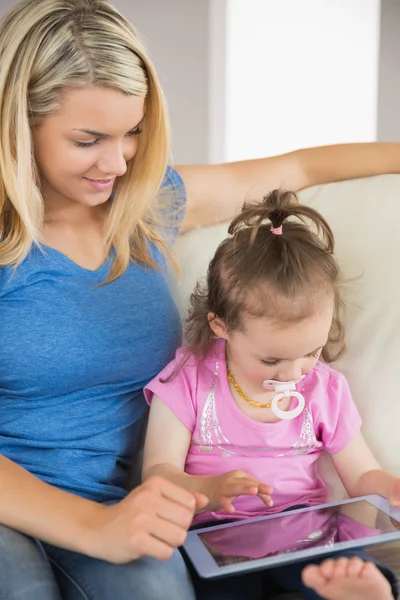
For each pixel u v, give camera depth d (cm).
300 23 215
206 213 138
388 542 97
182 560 99
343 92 219
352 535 99
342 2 212
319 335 111
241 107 219
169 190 131
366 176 140
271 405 117
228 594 101
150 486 93
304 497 120
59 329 111
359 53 215
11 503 93
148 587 91
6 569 87
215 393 120
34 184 111
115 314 116
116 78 102
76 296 114
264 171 139
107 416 117
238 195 138
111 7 108
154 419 121
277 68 217
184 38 213
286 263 111
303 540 99
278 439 119
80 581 95
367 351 125
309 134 222
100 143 106
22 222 109
